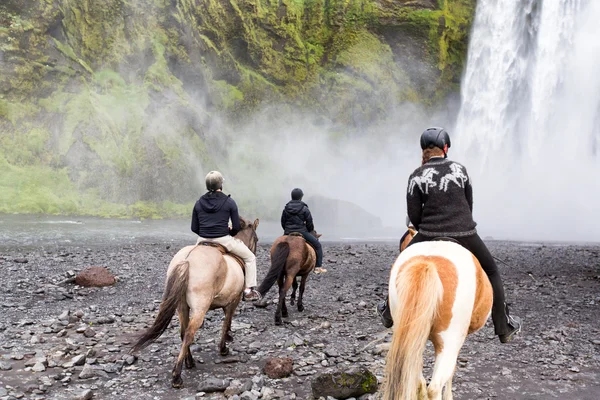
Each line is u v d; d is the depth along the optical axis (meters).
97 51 42.44
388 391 3.41
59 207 32.25
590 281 14.13
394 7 55.62
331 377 5.42
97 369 6.10
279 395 5.46
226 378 6.02
